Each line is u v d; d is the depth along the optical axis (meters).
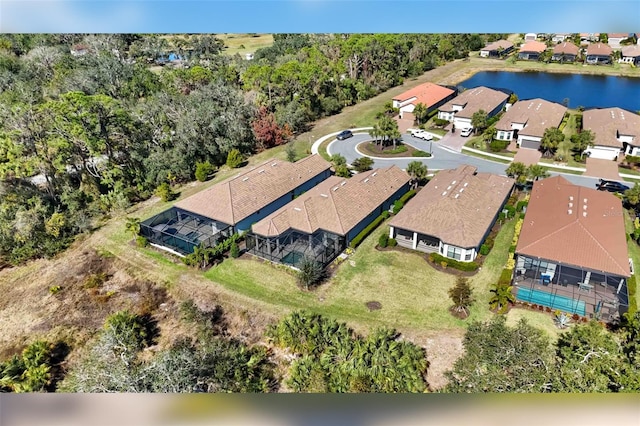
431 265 35.53
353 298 32.25
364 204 40.69
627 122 57.94
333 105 76.19
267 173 44.91
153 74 82.62
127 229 40.31
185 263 36.78
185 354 25.16
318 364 24.91
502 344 23.31
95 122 47.78
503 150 58.59
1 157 44.94
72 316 32.62
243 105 61.78
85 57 83.31
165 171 50.94
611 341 23.34
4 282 36.94
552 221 34.97
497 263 35.19
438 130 67.06
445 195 39.00
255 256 37.38
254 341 29.42
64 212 44.97
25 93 66.06
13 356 28.94
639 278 32.91
